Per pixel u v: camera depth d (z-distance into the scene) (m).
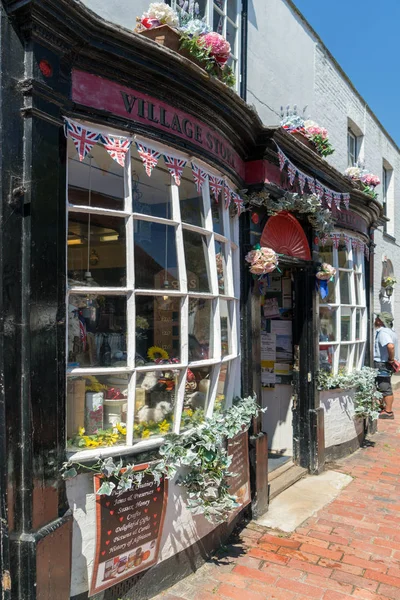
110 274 2.93
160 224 3.22
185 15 3.72
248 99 5.30
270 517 4.48
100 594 2.81
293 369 5.84
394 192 12.78
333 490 5.20
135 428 3.06
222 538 3.93
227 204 4.03
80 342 2.87
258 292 4.64
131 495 2.91
